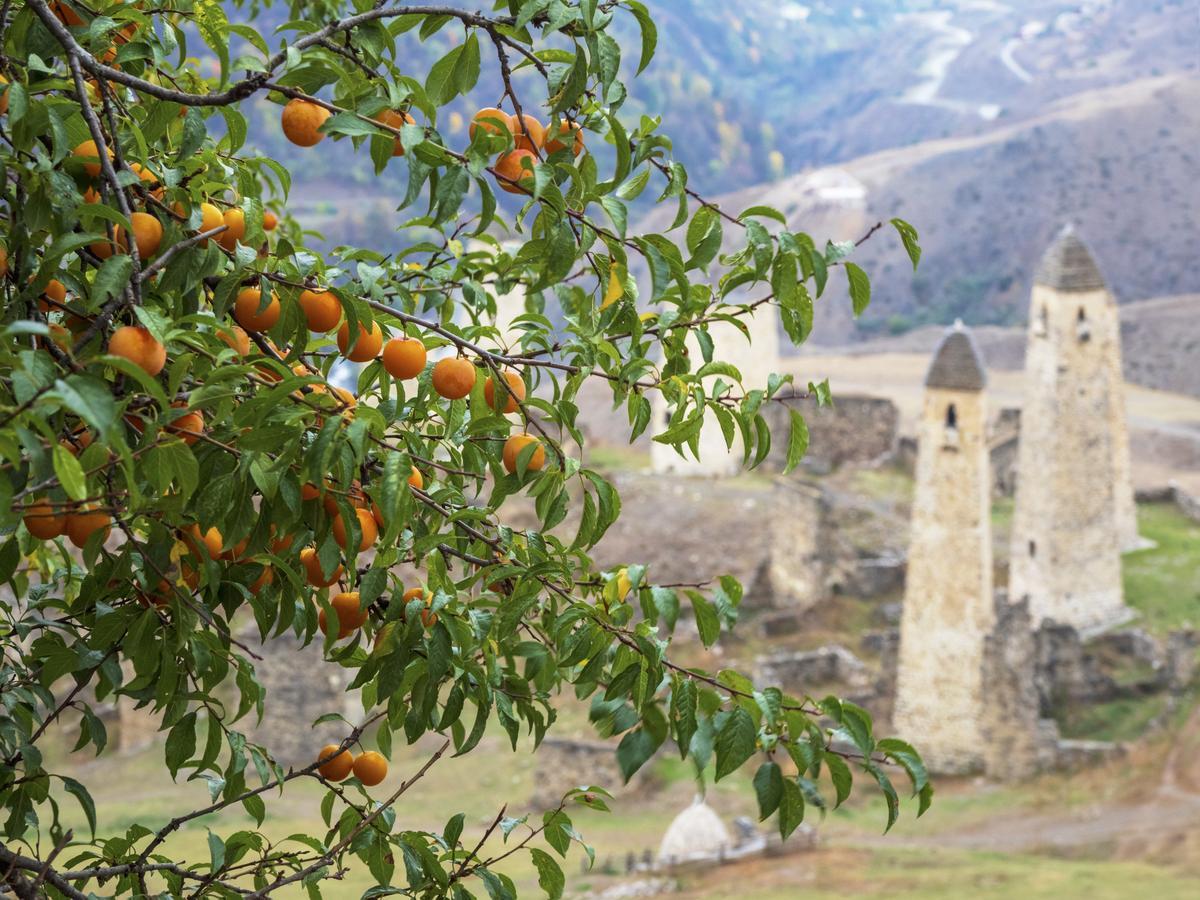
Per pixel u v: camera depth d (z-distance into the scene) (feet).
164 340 11.75
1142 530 216.13
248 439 12.25
